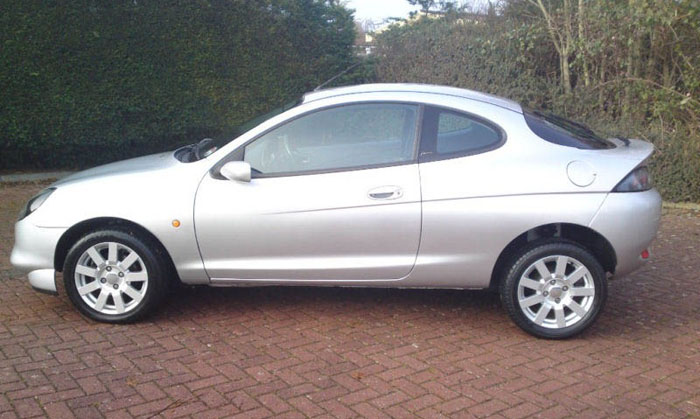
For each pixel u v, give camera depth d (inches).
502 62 444.5
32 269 185.8
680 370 166.2
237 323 189.8
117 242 182.1
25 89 381.1
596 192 176.2
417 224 177.6
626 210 176.1
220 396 147.7
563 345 180.1
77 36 388.8
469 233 177.5
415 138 181.9
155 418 138.0
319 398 148.0
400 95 185.9
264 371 160.4
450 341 180.9
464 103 185.5
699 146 360.5
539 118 190.2
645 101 388.8
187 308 200.1
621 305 212.7
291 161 182.9
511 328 190.9
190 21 421.4
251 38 442.3
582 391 153.9
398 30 494.6
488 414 142.8
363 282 184.1
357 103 185.2
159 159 202.8
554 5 443.8
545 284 180.1
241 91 446.9
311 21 462.6
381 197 177.3
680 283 235.0
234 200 179.3
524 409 145.1
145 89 415.8
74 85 394.0
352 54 488.4
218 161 182.7
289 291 216.7
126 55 405.7
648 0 360.5
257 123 193.2
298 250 181.0
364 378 157.9
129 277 184.1
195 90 432.8
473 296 216.1
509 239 177.3
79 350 169.3
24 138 385.1
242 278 184.5
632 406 147.6
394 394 150.6
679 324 196.9
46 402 142.9
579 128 198.1
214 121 442.6
